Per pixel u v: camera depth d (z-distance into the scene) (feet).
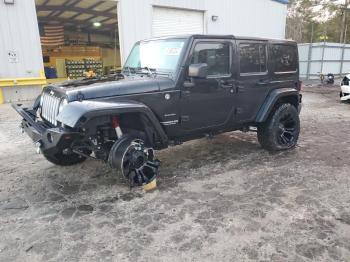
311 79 68.44
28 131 13.01
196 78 13.65
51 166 15.90
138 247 9.22
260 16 56.70
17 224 10.54
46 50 56.95
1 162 16.61
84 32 71.31
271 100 16.60
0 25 33.22
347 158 16.81
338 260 8.57
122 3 40.37
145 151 12.41
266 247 9.14
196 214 11.05
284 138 17.97
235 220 10.61
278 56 17.15
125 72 15.38
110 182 13.87
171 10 45.09
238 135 21.76
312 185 13.37
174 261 8.59
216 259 8.64
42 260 8.69
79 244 9.39
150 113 12.21
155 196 12.48
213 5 49.03
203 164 16.07
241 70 15.35
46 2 47.44
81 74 53.72
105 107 10.89
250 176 14.40
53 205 11.83
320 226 10.20
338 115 29.27
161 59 14.14
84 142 12.04
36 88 36.29
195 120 14.21
